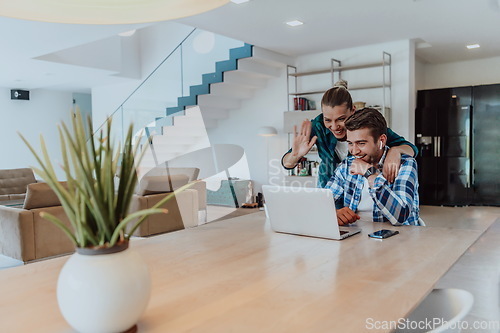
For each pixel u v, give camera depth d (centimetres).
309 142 683
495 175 775
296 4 493
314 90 770
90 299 94
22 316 113
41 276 149
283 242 196
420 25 591
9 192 766
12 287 137
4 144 982
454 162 794
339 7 507
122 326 98
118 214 101
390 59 695
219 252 179
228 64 729
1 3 127
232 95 802
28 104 1021
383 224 236
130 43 912
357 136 389
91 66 777
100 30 530
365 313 111
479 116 780
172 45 888
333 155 613
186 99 784
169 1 139
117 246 99
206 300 123
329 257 167
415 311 139
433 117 809
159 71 829
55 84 961
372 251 175
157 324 106
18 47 608
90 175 94
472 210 745
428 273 144
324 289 130
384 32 627
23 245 423
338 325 104
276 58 753
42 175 97
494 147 771
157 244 195
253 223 248
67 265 99
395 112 697
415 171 264
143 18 145
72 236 98
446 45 711
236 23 570
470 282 303
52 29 523
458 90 794
